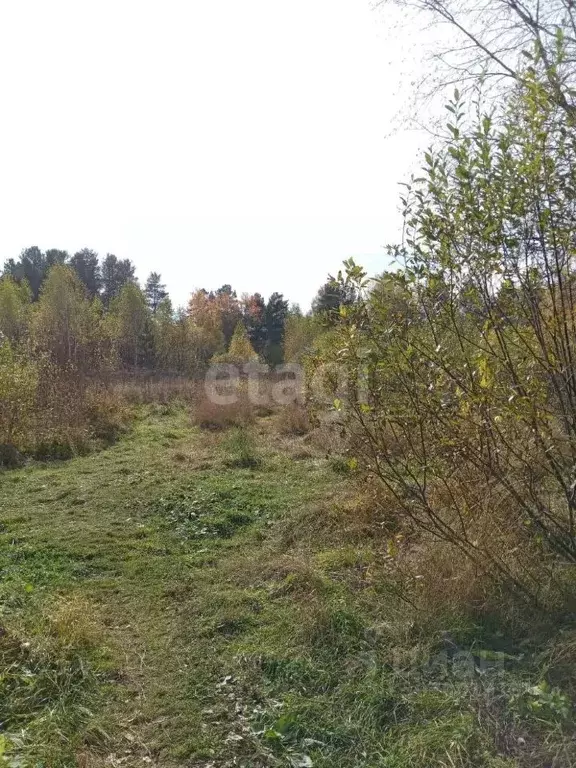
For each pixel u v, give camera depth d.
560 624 2.81
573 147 2.51
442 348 2.77
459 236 2.69
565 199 2.53
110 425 10.23
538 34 3.81
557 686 2.39
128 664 3.05
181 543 4.92
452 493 3.16
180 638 3.32
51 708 2.64
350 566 4.02
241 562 4.35
